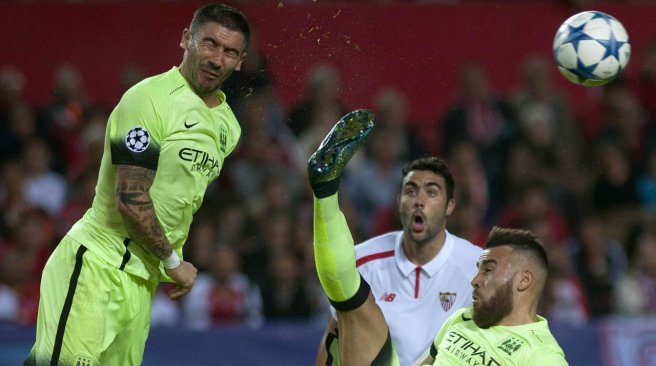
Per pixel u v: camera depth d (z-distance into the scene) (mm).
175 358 32531
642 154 44750
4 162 41000
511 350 20391
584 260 39625
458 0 45094
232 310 36156
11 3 43031
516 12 45250
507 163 43125
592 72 23094
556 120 44531
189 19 43406
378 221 39688
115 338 20703
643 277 40031
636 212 42906
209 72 20047
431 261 23469
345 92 42938
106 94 43062
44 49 43031
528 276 20797
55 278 20328
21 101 42156
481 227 41562
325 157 19828
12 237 38312
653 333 34156
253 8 35375
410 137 42938
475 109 43938
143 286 20781
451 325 21641
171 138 20031
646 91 46219
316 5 38219
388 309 23438
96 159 40188
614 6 46500
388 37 43312
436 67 44000
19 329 31750
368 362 21266
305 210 40312
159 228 19953
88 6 43281
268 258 37562
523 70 45188
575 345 34000
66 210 39156
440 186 23375
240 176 40469
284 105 41781
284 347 33000
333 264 20594
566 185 43219
